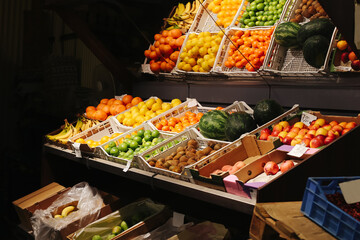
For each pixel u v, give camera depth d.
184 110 3.70
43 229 3.10
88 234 2.93
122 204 3.30
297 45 2.98
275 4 3.18
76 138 3.68
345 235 1.49
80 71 6.05
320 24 2.72
